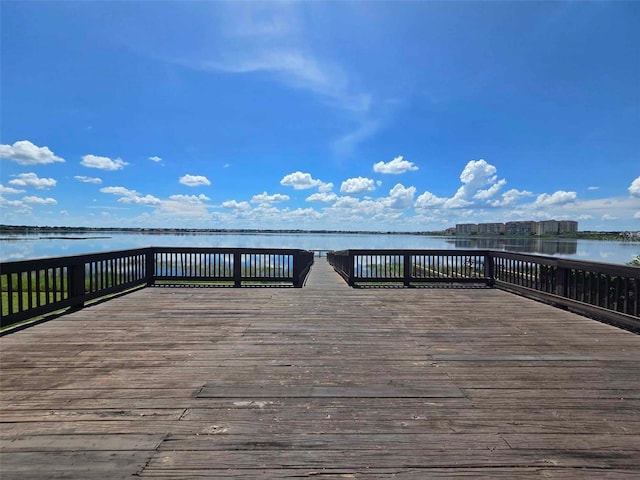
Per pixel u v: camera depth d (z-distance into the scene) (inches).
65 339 158.9
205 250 323.9
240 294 279.4
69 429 85.6
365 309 226.7
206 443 79.9
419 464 72.9
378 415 92.8
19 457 74.9
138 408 96.0
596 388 111.0
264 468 71.3
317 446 78.9
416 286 331.6
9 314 168.9
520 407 98.0
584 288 214.5
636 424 89.7
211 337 163.2
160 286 315.3
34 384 111.2
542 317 207.2
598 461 74.5
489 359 136.5
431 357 138.5
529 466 72.7
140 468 71.3
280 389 108.4
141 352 142.0
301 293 287.3
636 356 140.9
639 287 175.0
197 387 109.6
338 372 122.4
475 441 81.4
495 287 324.8
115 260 269.3
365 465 72.5
